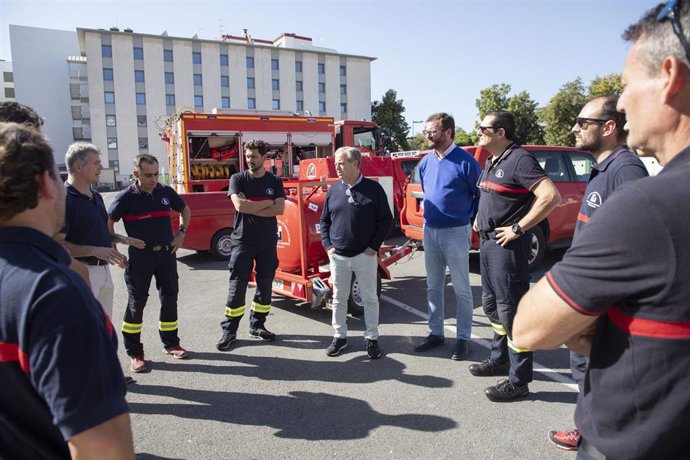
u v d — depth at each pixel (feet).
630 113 3.68
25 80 177.47
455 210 13.43
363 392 11.84
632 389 3.27
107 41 151.23
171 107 160.76
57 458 3.78
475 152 23.00
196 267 26.81
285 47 178.40
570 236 24.81
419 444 9.58
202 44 163.22
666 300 3.04
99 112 151.84
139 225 13.32
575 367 10.04
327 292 16.69
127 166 156.35
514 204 10.77
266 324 17.06
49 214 4.13
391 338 15.46
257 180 14.93
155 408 11.23
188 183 35.63
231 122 37.04
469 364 13.35
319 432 10.10
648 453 3.27
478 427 10.14
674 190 3.07
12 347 3.51
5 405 3.62
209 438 9.96
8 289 3.52
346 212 13.53
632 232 3.09
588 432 3.69
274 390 12.04
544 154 24.20
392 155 36.14
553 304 3.50
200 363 13.74
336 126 43.88
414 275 24.03
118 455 3.60
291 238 17.39
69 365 3.43
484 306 12.30
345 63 184.65
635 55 3.58
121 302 20.77
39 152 3.84
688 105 3.32
